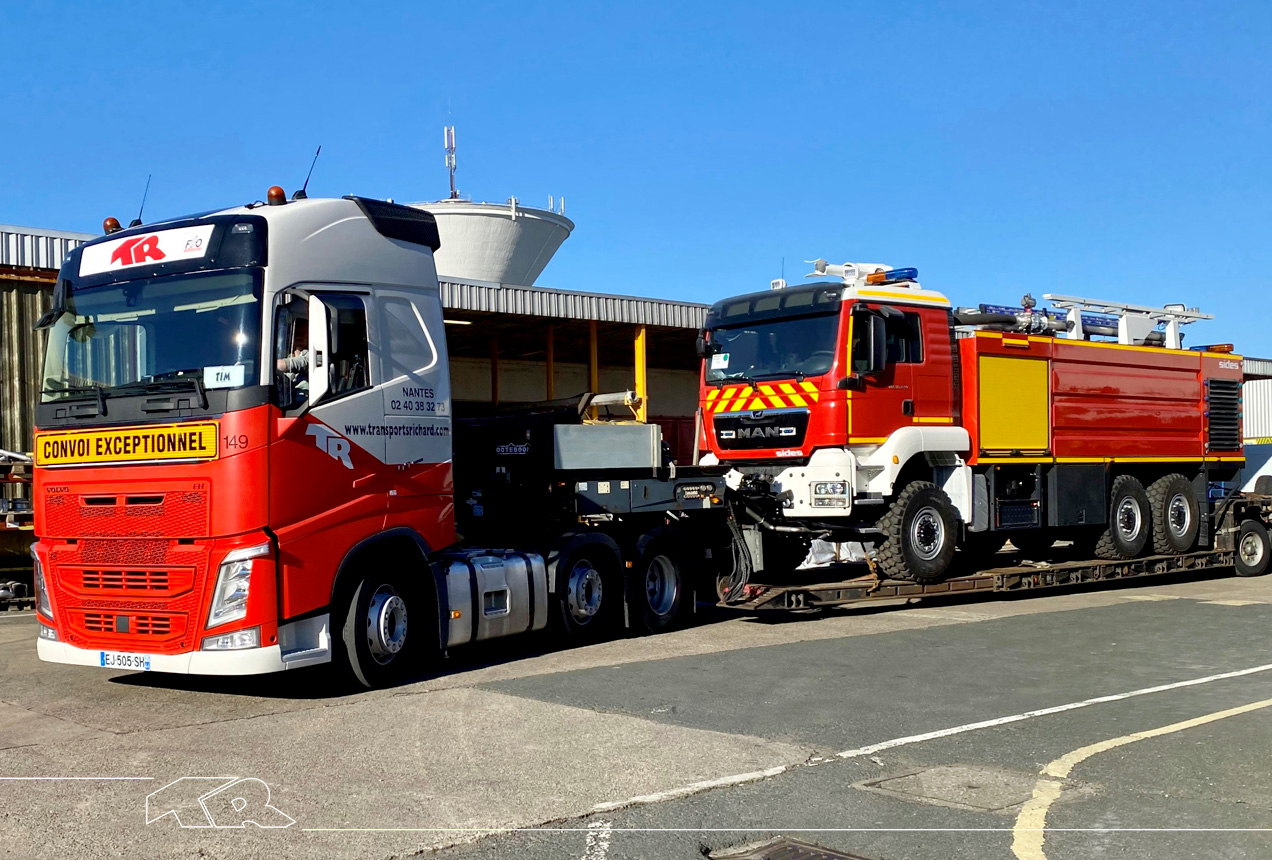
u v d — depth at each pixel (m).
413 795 5.79
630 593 11.41
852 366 12.77
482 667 9.72
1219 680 8.82
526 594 10.30
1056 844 4.99
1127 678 8.90
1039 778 6.04
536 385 32.59
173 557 8.03
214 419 7.97
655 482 11.70
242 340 8.06
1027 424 14.62
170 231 8.51
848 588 12.62
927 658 9.84
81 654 8.39
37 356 16.03
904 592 13.02
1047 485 15.01
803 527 13.00
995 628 11.77
